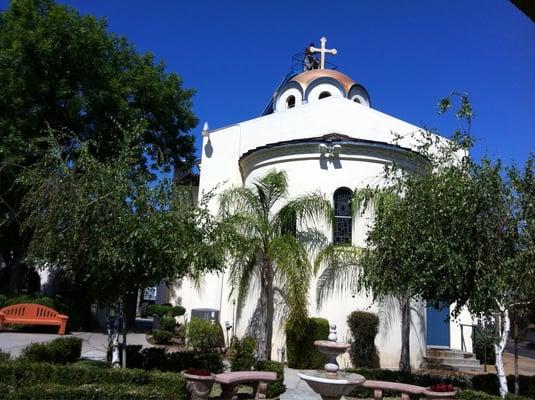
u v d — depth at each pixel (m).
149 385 9.02
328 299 15.25
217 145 21.34
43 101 19.52
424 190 10.37
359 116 20.34
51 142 12.02
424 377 11.65
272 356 15.24
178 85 24.48
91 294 11.20
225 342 18.77
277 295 15.43
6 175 17.17
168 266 10.84
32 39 18.64
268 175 15.68
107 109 20.45
